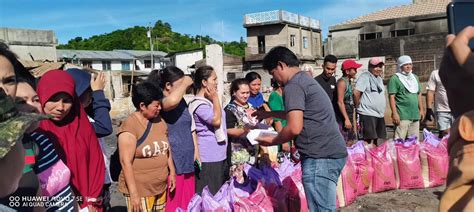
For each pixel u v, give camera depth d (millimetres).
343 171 4359
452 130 1646
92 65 46594
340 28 30766
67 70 3062
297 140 3201
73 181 2451
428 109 6555
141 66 51156
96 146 2676
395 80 5660
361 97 5602
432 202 4531
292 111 3000
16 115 1519
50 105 2342
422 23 27125
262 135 3299
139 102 3082
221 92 8203
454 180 1577
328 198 3131
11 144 1417
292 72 3113
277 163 4805
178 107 3547
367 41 27047
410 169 4859
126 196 3186
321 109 3072
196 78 3898
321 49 42469
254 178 3633
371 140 5688
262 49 37125
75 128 2521
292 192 3840
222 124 3906
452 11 1730
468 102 1601
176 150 3480
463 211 1532
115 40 77375
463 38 1570
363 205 4426
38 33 21938
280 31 36000
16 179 1623
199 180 3844
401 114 5688
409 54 25391
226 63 36875
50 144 2092
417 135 5785
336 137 3143
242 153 4254
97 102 3125
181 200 3547
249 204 3273
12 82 1858
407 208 4371
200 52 48312
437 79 6207
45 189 1977
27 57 21359
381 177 4789
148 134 3137
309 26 39500
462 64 1552
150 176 3148
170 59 51562
